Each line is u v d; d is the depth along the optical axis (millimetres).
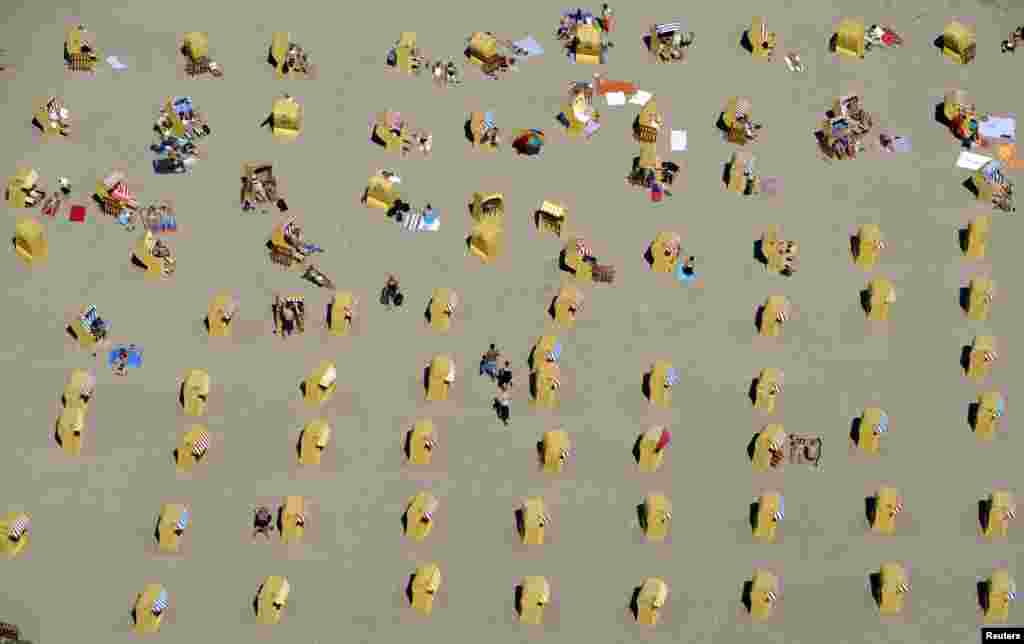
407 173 73438
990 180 72875
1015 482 63938
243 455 63812
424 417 65000
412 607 59875
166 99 76062
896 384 66688
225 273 69438
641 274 69875
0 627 58719
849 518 62688
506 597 60250
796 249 70438
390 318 68125
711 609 60156
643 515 62281
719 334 68062
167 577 60531
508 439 64500
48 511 62094
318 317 68125
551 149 74625
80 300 68312
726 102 76812
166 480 63062
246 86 76812
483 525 62094
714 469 63906
